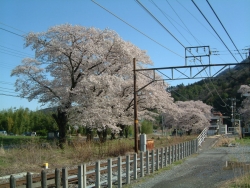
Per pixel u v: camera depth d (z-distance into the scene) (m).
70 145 21.77
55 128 60.22
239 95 74.94
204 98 89.12
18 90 28.56
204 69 18.52
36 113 68.81
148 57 32.81
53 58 26.95
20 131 68.19
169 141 32.94
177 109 42.16
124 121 31.89
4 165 14.30
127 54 27.94
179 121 58.19
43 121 63.09
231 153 27.59
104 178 12.55
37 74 28.22
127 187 11.80
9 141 31.80
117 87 26.50
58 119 27.44
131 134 58.41
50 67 28.59
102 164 13.82
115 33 27.64
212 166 18.56
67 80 28.81
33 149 16.86
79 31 26.14
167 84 36.28
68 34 25.80
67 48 25.30
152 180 13.42
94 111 25.48
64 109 26.36
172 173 15.57
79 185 9.61
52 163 15.76
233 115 60.03
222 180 13.49
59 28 25.56
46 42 25.91
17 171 13.27
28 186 8.12
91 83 24.92
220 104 83.12
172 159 19.91
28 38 25.89
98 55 26.53
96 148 19.11
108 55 28.23
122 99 30.92
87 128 28.30
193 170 16.86
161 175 14.84
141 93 31.86
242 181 11.75
